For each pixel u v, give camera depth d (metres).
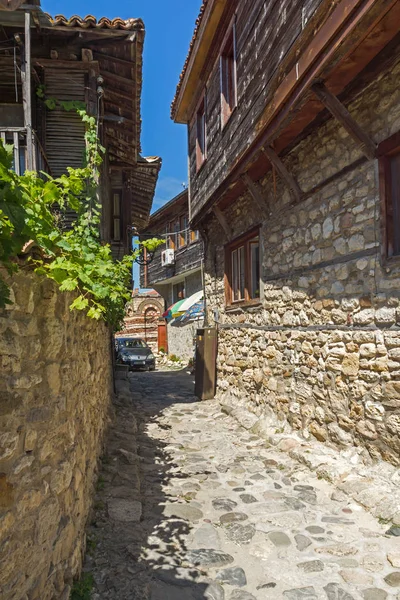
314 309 5.49
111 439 5.83
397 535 3.34
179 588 2.78
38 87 6.32
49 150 6.37
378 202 4.25
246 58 6.48
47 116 6.42
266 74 5.63
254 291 7.96
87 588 2.69
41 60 6.29
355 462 4.49
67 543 2.60
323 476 4.51
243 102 6.61
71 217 6.02
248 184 6.85
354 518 3.67
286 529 3.54
